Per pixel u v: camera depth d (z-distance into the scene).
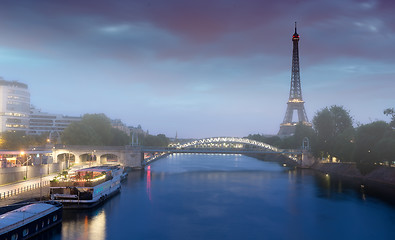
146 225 68.56
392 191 110.56
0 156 114.94
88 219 70.19
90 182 76.75
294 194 105.25
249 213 80.44
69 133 169.62
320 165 189.62
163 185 119.94
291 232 66.25
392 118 133.88
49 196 75.19
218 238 62.00
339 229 68.44
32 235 55.94
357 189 114.81
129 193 101.88
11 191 72.81
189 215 77.56
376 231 67.06
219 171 175.50
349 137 159.75
